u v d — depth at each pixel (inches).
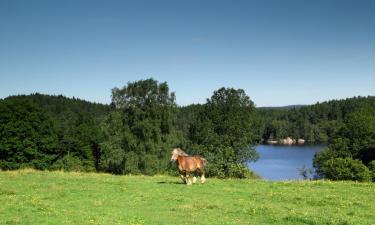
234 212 797.2
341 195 989.2
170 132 2925.7
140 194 971.9
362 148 3095.5
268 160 5452.8
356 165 2487.7
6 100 3051.2
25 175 1369.3
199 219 729.6
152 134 2824.8
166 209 816.9
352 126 3213.6
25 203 847.1
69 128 3865.7
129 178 1341.0
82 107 7465.6
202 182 1176.8
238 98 3331.7
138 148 2797.7
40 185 1107.3
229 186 1136.2
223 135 3051.2
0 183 1146.7
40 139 3078.2
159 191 1022.4
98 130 3690.9
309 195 984.9
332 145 3260.3
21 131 2972.4
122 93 2935.5
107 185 1124.5
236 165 2770.7
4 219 709.9
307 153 6353.3
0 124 2940.5
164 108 2908.5
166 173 2706.7
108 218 717.9
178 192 1013.2
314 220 709.9
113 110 2965.1
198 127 3149.6
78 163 3368.6
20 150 3004.4
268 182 1234.0
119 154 2763.3
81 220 701.9
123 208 820.0
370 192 1037.8
